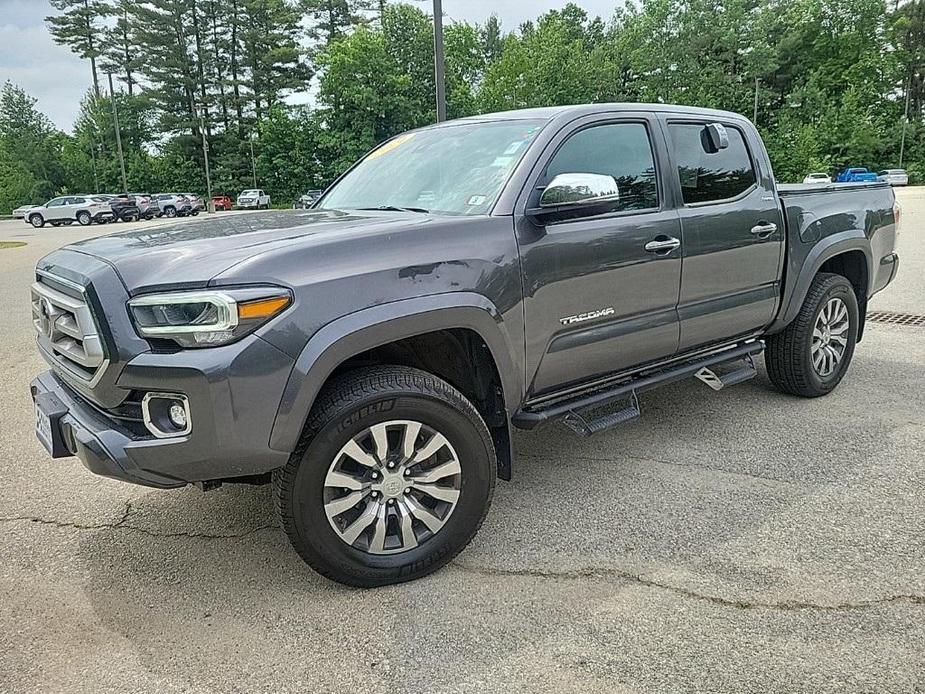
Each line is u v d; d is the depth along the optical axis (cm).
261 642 258
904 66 5775
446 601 279
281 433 256
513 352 315
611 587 285
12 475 413
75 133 7044
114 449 253
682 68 5569
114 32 6888
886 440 430
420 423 284
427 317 281
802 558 302
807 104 5497
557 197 316
